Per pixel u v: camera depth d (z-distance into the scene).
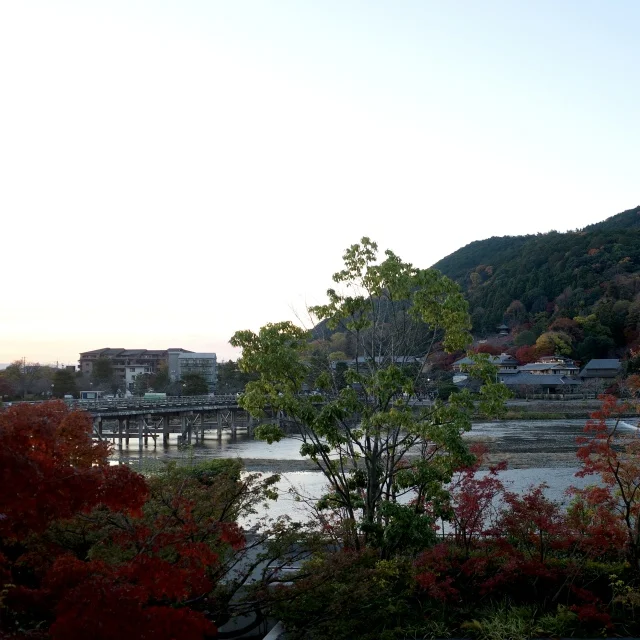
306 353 13.86
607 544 10.92
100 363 105.31
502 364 96.75
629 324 101.56
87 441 6.11
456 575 10.88
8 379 75.94
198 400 60.44
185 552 6.89
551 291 127.44
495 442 45.53
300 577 8.41
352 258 13.28
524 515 10.89
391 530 10.65
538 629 9.75
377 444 12.49
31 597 5.49
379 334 13.54
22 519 5.16
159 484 9.12
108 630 4.88
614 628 9.95
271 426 12.48
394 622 10.15
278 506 20.38
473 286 151.88
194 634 5.22
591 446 12.05
